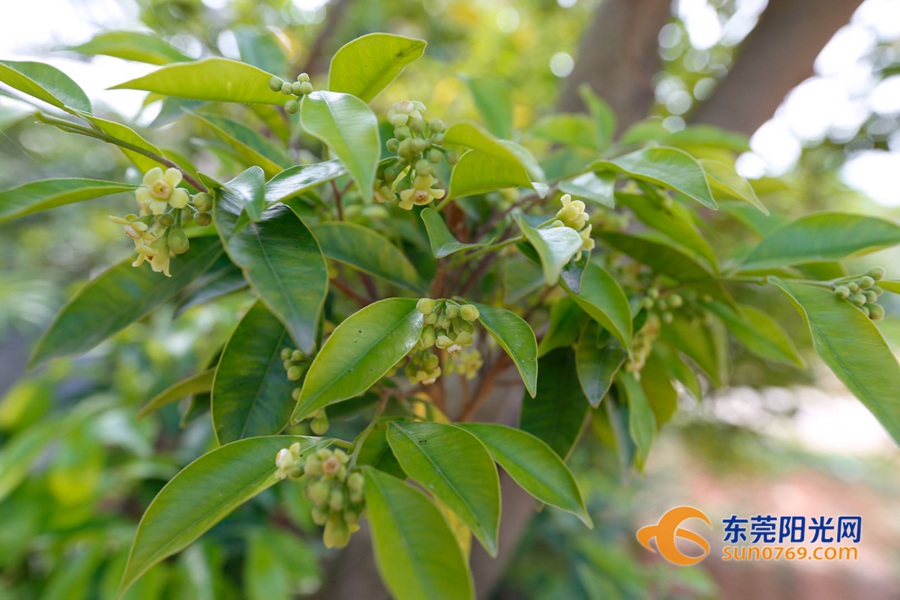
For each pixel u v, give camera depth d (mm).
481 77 368
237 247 191
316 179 195
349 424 395
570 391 265
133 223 195
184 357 652
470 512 181
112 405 639
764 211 223
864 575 1222
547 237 193
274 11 746
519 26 1085
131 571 181
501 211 281
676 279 281
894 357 215
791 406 950
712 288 279
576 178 263
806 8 519
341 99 194
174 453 666
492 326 202
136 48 287
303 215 255
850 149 803
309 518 536
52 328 252
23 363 1109
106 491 570
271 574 511
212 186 202
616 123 531
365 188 170
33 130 911
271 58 326
